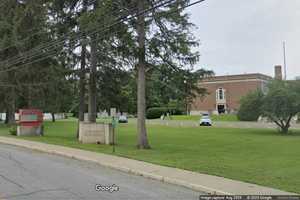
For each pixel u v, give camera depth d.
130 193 11.48
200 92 27.12
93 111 31.88
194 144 28.38
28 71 44.31
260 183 12.78
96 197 10.71
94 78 31.48
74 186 12.30
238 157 20.08
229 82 104.88
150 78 27.22
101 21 24.02
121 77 32.00
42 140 31.64
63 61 32.72
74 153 21.91
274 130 48.41
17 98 50.38
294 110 42.97
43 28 39.97
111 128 28.58
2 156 21.06
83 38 28.19
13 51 48.41
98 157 20.00
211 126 59.91
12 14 45.88
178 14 24.48
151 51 24.97
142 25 24.59
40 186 12.17
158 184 13.30
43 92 45.91
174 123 70.00
